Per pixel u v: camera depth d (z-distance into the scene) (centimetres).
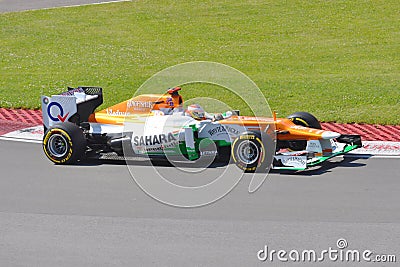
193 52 8462
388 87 6706
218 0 11388
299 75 7350
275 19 10150
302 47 8712
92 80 7119
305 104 6191
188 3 11225
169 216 3503
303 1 11088
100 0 11700
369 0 11000
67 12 10781
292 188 3925
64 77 7281
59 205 3672
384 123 5606
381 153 4678
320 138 4275
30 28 9706
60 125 4419
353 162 4462
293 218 3469
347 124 5631
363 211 3562
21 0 12019
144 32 9531
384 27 9625
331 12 10444
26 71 7588
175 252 3070
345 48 8638
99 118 4616
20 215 3528
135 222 3425
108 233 3288
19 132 5331
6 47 8706
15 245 3158
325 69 7644
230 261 2983
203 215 3516
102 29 9675
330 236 3244
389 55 8269
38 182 4072
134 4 11256
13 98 6462
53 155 4431
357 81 6981
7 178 4156
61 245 3155
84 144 4412
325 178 4109
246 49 8625
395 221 3425
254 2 11188
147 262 2970
